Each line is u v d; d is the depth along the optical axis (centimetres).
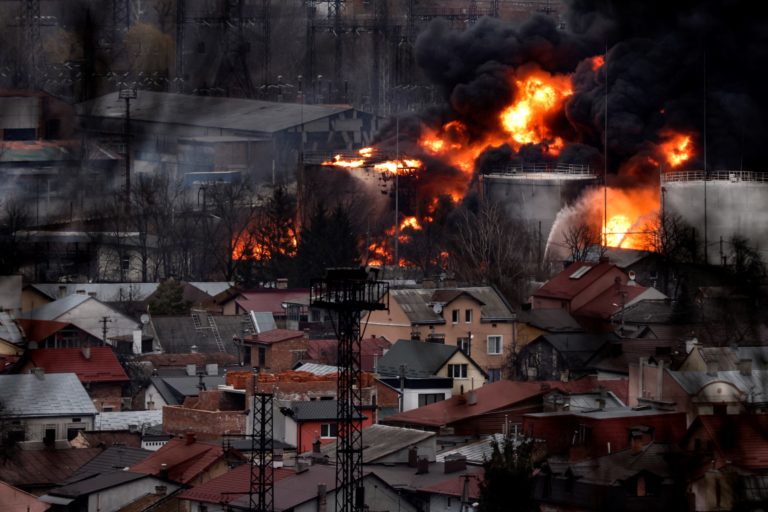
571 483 8731
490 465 8788
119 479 10244
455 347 13212
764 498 8706
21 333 15025
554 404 11212
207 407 12181
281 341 14712
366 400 12075
